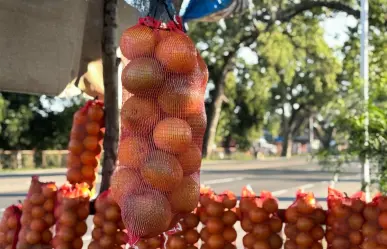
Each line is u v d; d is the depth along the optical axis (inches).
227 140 2133.4
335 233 140.2
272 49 1082.1
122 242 148.9
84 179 159.3
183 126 106.3
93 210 153.3
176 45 107.7
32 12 140.6
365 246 136.3
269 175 991.0
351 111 178.2
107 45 156.4
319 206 143.3
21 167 1278.3
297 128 2449.6
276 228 143.6
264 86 1416.1
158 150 107.0
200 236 148.2
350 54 810.2
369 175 173.6
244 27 1023.0
